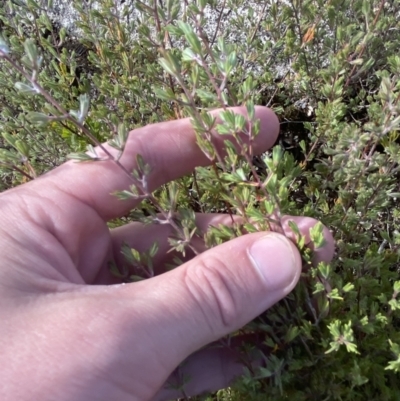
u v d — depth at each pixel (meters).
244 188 0.12
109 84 0.18
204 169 0.13
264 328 0.13
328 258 0.13
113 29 0.20
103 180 0.13
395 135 0.14
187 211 0.13
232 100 0.14
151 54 0.17
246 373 0.13
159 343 0.11
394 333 0.13
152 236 0.15
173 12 0.14
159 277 0.11
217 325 0.11
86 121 0.17
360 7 0.18
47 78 0.19
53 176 0.13
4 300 0.11
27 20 0.20
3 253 0.11
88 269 0.14
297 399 0.13
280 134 0.21
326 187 0.17
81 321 0.10
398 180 0.18
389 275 0.14
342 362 0.14
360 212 0.15
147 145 0.14
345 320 0.13
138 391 0.11
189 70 0.16
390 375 0.14
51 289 0.11
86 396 0.10
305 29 0.19
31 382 0.10
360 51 0.16
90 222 0.13
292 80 0.19
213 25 0.22
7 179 0.22
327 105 0.15
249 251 0.11
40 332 0.10
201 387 0.15
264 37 0.21
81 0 0.20
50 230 0.12
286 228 0.13
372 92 0.19
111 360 0.10
